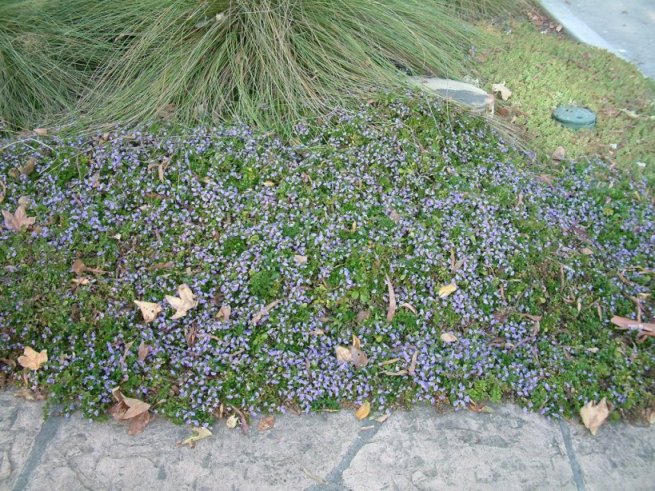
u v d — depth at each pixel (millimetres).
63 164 3512
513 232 3322
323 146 3652
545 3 6453
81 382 2777
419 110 3908
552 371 2893
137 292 3037
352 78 4109
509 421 2785
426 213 3354
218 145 3572
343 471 2572
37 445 2637
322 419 2764
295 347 2900
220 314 2957
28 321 2953
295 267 3072
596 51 5508
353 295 3020
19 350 2938
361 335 2945
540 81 4863
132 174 3406
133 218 3266
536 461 2639
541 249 3266
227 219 3291
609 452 2689
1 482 2506
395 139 3705
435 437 2707
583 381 2879
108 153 3521
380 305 3045
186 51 4066
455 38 5039
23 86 4098
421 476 2561
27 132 3871
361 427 2736
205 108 3875
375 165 3545
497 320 3047
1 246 3162
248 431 2711
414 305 3043
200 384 2764
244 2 4082
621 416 2820
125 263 3117
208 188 3371
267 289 3021
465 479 2559
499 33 5535
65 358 2854
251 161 3486
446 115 3947
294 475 2553
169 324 2926
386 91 4035
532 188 3678
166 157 3520
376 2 4316
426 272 3117
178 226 3240
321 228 3229
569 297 3188
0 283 3061
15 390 2848
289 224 3215
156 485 2510
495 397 2812
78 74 4262
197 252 3143
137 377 2785
